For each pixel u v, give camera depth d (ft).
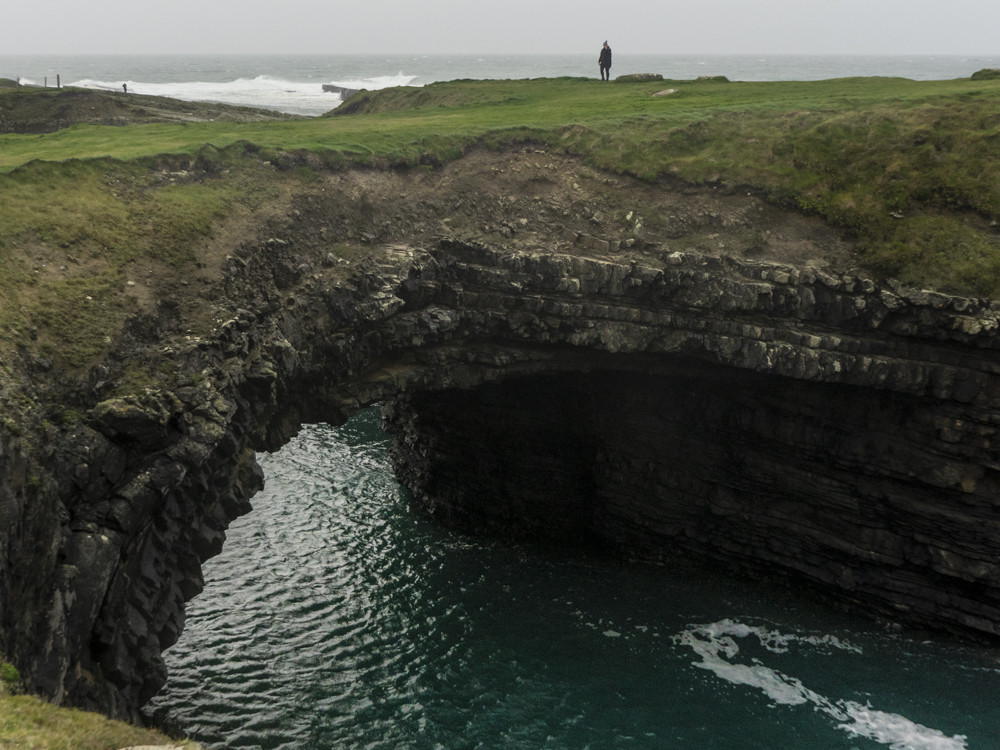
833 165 120.78
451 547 127.44
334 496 141.18
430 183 121.08
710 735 88.33
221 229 93.09
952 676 98.99
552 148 135.03
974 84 155.02
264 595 110.42
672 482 122.01
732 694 95.25
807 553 114.52
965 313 98.78
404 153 122.62
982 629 103.65
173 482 65.62
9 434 53.42
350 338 97.71
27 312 66.85
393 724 88.22
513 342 111.34
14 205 79.66
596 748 85.92
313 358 94.32
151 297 77.61
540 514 131.13
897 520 108.17
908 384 102.37
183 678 92.38
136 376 68.74
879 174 117.70
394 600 111.65
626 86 197.16
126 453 64.39
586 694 94.48
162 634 71.31
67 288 72.18
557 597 114.52
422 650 101.19
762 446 116.26
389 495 143.02
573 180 127.24
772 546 116.57
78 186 88.53
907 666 101.04
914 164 116.47
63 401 63.46
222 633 101.40
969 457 101.96
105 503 62.13
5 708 44.88
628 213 119.85
